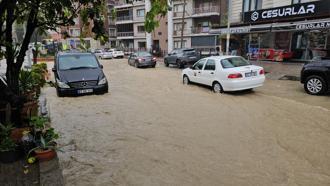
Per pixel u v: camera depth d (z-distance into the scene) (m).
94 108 8.55
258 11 17.72
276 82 13.00
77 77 9.98
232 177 4.13
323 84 9.62
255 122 6.81
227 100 9.32
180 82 13.94
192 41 42.44
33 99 5.23
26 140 3.98
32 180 3.54
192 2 41.50
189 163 4.62
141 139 5.80
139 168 4.47
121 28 54.47
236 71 9.74
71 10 3.31
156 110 8.24
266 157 4.79
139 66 23.38
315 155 4.83
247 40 22.11
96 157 4.91
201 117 7.38
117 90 11.84
